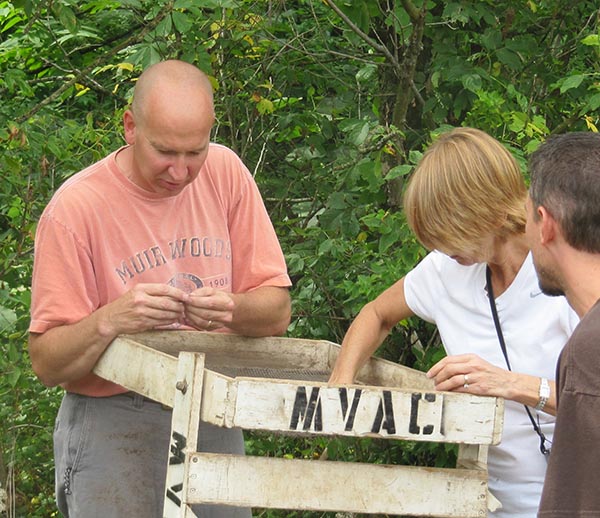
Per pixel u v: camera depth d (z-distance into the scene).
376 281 5.17
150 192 3.87
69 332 3.67
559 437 2.53
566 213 2.67
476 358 3.20
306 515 5.74
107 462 3.89
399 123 5.62
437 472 3.11
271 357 4.02
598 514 2.46
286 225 5.91
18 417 6.32
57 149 5.43
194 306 3.69
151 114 3.64
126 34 6.79
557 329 3.40
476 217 3.28
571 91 5.67
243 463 3.00
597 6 5.94
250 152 6.27
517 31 5.91
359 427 3.00
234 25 5.62
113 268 3.84
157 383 3.27
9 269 5.54
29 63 7.16
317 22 5.85
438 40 5.62
